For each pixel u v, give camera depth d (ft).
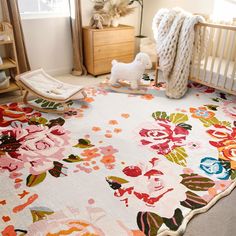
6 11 10.06
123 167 6.59
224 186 6.07
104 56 12.55
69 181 6.13
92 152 7.13
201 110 9.43
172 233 4.94
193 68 10.49
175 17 9.98
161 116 9.00
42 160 6.79
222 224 5.18
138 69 10.54
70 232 4.94
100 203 5.56
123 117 8.93
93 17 12.16
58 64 12.84
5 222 5.11
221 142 7.63
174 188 5.98
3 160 6.75
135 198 5.70
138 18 14.87
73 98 9.73
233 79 9.39
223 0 11.33
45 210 5.37
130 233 4.95
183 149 7.30
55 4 12.16
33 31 11.48
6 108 9.41
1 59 10.21
